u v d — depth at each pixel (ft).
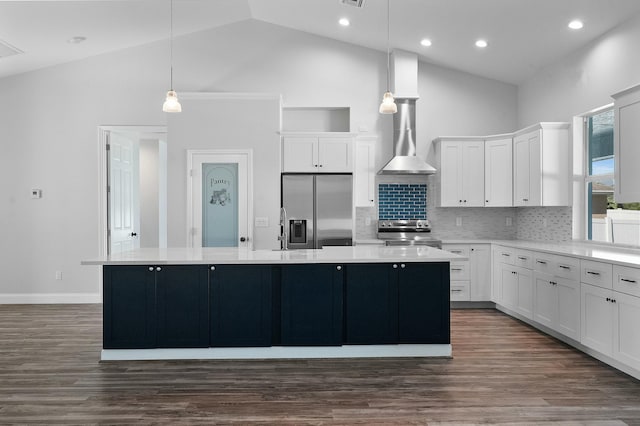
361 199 21.68
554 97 19.33
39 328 16.75
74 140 21.65
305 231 20.95
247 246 20.66
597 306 12.76
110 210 21.89
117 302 13.09
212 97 20.74
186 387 11.14
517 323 17.67
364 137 21.59
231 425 9.20
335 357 13.35
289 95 22.36
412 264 13.46
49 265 21.54
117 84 21.76
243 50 22.25
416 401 10.34
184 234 20.66
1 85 21.48
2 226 21.52
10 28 17.25
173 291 13.16
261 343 13.23
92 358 13.30
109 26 18.81
